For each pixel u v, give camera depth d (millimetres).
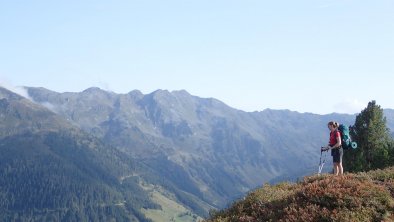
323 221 14266
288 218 14805
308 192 16031
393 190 15773
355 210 14445
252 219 16016
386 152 46406
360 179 17125
